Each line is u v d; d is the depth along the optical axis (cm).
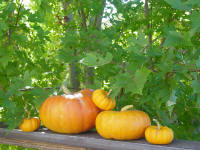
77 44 177
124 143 127
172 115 213
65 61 176
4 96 152
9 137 153
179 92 199
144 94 154
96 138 133
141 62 130
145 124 133
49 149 143
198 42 185
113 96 130
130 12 236
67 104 138
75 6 232
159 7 227
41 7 194
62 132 144
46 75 238
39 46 223
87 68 241
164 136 122
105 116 131
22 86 156
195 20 95
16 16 189
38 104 167
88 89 161
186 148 117
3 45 183
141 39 139
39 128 158
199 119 214
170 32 100
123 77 115
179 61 129
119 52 199
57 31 283
